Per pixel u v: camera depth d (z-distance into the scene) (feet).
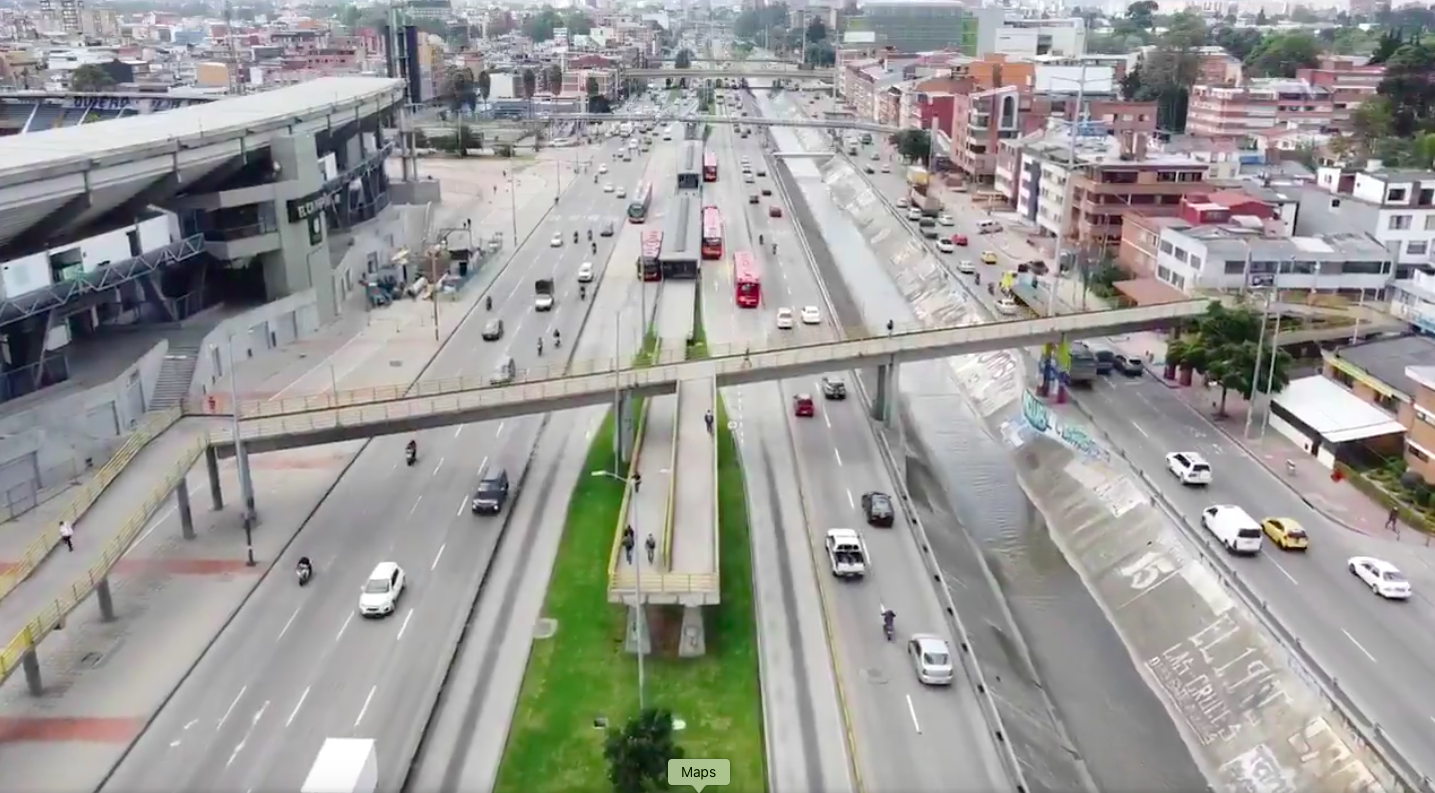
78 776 163.43
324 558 231.50
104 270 294.66
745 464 289.12
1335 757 176.45
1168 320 339.98
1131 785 186.80
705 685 188.85
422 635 202.39
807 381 357.61
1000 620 235.81
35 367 283.18
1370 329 343.05
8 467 246.88
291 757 168.25
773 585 225.35
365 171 501.15
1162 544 247.29
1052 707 208.33
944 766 169.27
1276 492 270.87
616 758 157.07
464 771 165.99
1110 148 555.69
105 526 217.15
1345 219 420.77
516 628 205.67
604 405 313.53
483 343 382.83
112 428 287.07
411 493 264.52
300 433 247.70
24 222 272.72
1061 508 287.89
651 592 193.88
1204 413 324.60
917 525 248.73
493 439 298.97
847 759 170.60
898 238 573.33
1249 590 224.74
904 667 196.54
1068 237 522.06
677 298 447.01
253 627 204.64
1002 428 347.56
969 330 316.81
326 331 394.93
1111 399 336.29
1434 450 261.65
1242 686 200.64
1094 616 242.78
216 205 349.41
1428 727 182.39
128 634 201.87
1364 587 227.61
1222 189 477.36
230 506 256.93
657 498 241.96
